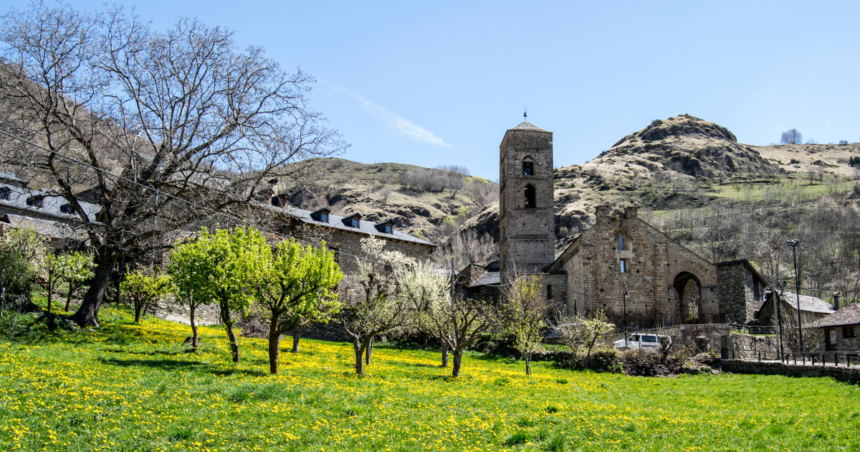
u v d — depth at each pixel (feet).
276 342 67.82
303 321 74.23
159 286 108.47
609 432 43.96
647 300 168.86
